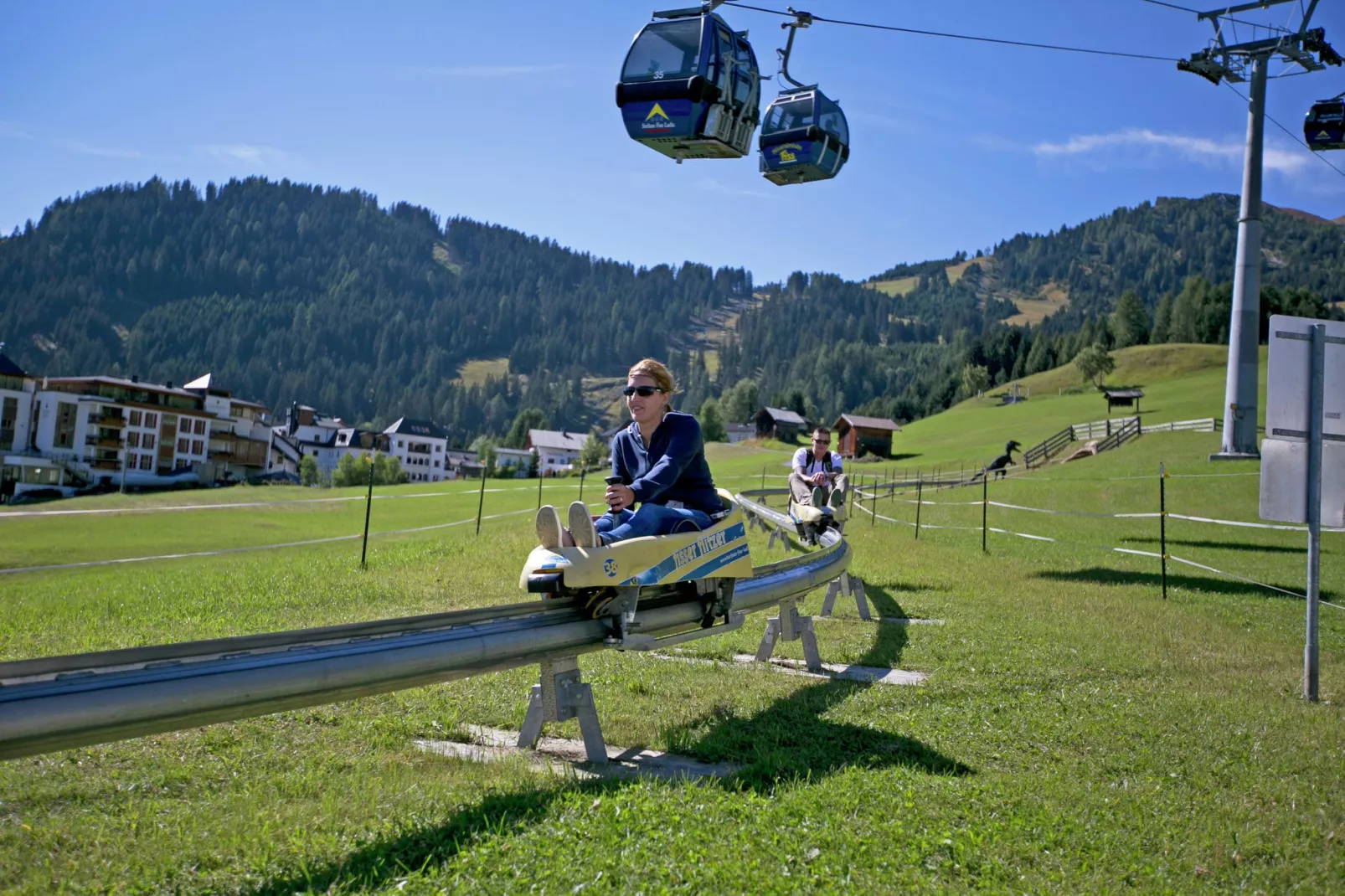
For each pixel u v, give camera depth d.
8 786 4.50
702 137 15.38
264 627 9.55
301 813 4.15
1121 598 14.47
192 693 3.46
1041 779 5.10
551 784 4.71
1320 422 8.26
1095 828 4.34
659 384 5.75
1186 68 32.84
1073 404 114.88
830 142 17.38
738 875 3.54
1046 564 19.09
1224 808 4.74
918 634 10.34
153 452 121.50
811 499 14.64
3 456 105.31
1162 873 3.87
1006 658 9.03
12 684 3.09
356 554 18.14
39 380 116.31
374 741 5.61
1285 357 8.45
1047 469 47.41
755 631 10.06
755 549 18.53
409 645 4.33
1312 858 4.10
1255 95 33.84
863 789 4.71
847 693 7.31
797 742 5.82
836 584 11.50
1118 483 38.66
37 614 10.21
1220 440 48.34
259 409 146.75
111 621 9.81
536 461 160.38
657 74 15.15
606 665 8.18
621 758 5.56
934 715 6.63
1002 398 139.88
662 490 5.55
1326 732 6.49
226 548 25.97
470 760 5.27
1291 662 9.67
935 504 36.09
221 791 4.61
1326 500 8.22
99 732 3.22
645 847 3.77
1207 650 10.12
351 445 192.88
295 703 3.84
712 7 15.57
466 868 3.52
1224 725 6.58
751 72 15.85
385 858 3.64
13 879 3.42
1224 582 17.05
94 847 3.77
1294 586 16.69
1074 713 6.81
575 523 4.96
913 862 3.82
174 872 3.52
